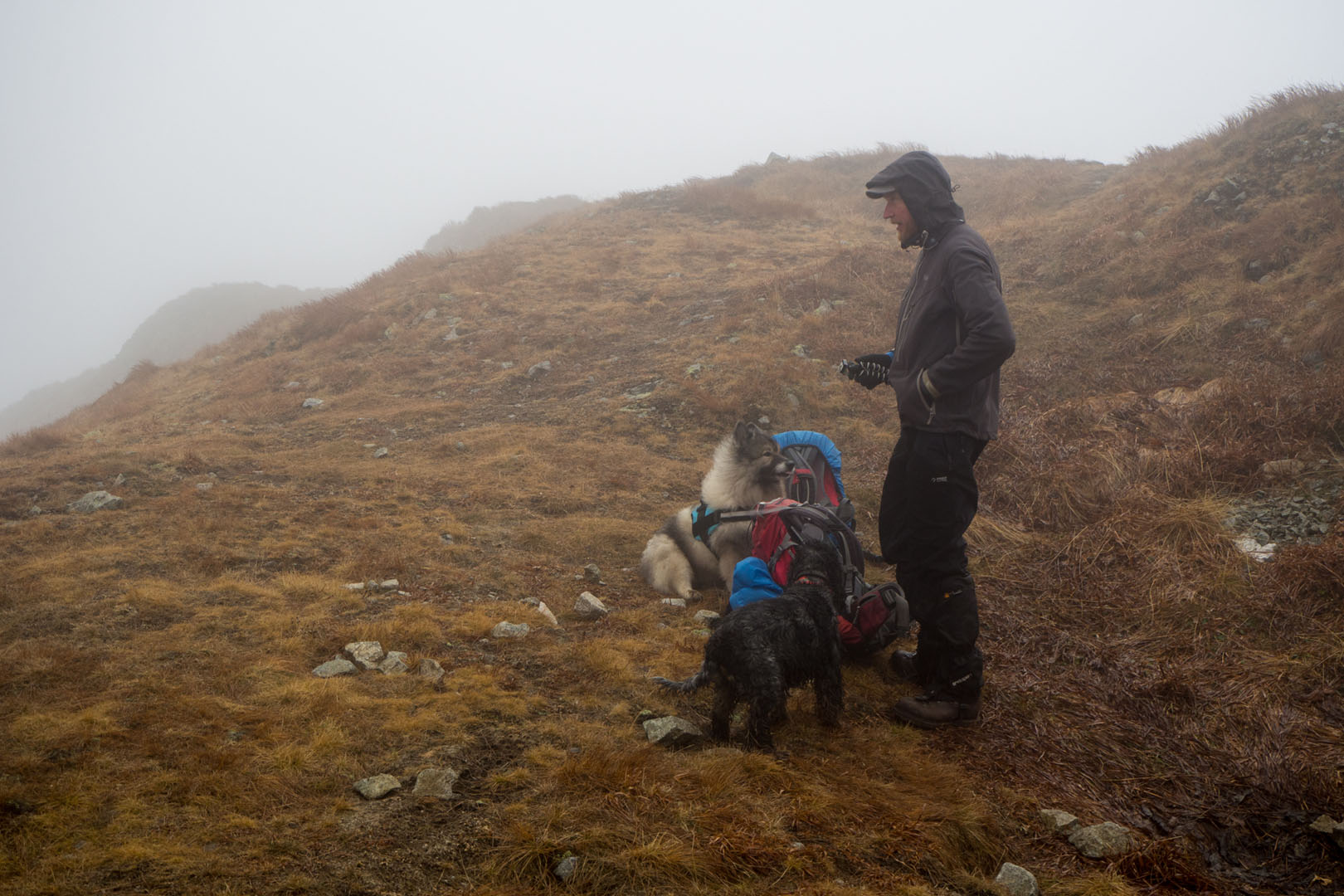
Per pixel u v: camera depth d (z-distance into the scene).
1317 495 4.85
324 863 1.97
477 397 9.31
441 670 3.22
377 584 4.19
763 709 2.79
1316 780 2.89
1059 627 4.16
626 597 4.48
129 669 3.05
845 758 2.91
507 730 2.78
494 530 5.36
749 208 17.03
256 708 2.79
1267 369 6.58
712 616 4.20
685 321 10.90
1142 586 4.44
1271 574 4.22
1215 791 2.91
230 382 11.45
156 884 1.83
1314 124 10.94
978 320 2.98
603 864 2.02
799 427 7.70
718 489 4.65
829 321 9.72
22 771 2.28
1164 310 8.39
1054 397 7.36
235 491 5.84
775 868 2.12
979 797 2.74
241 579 4.17
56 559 4.29
